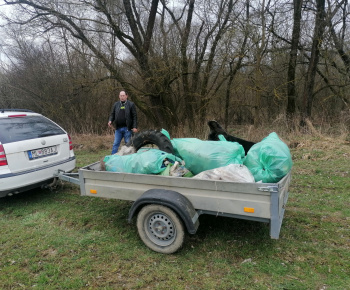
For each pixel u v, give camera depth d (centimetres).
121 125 675
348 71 1149
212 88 1198
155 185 324
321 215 406
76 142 1102
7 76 1407
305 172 609
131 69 1189
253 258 307
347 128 982
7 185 428
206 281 272
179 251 324
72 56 1291
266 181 322
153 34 1156
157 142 420
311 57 1113
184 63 1074
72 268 301
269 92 1167
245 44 1040
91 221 416
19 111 532
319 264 292
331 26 1094
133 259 314
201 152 352
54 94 1349
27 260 319
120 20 1112
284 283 265
